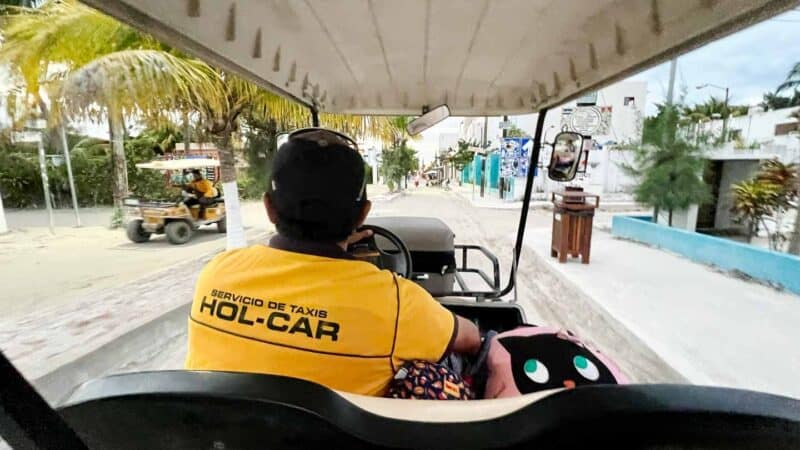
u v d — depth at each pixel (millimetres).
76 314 3979
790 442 534
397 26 1562
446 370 935
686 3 1105
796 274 5125
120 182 10805
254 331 861
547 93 2354
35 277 5555
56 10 4945
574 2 1296
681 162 9219
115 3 998
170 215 8180
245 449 584
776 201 7695
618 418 545
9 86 5793
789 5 905
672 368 3176
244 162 13070
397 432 565
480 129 28203
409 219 3020
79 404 573
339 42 1742
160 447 598
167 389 570
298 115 6121
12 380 508
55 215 13141
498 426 567
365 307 872
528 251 7836
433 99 2764
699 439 546
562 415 553
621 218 9633
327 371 834
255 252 979
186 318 4059
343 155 940
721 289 5266
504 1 1323
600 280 5672
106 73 4867
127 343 3459
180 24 1204
